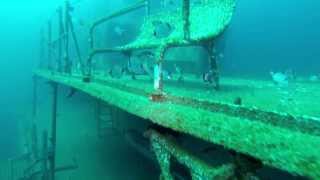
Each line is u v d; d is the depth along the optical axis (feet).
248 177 4.40
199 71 25.52
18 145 57.67
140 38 15.23
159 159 6.59
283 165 3.53
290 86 13.37
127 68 17.42
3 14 63.46
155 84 7.91
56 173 36.88
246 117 4.62
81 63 17.01
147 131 7.10
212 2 12.32
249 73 27.40
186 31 8.75
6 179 45.29
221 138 4.59
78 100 48.83
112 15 14.39
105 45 41.68
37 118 59.31
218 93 9.39
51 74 27.84
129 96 9.05
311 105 6.76
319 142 3.44
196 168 5.20
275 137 3.89
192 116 5.60
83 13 53.36
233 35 30.50
